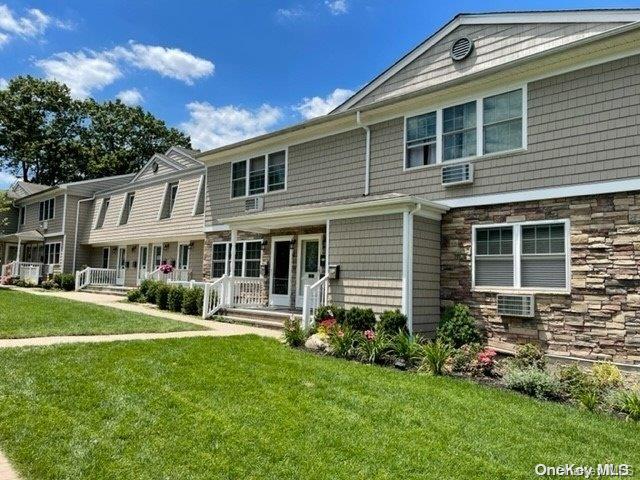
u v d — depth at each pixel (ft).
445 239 33.32
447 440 15.10
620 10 29.63
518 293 29.58
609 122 26.84
